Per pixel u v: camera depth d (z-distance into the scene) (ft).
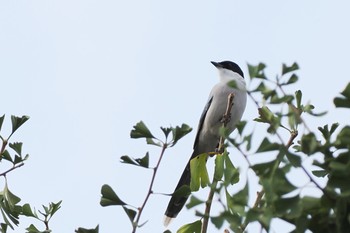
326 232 26.27
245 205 25.58
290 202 24.68
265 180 24.98
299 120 26.08
